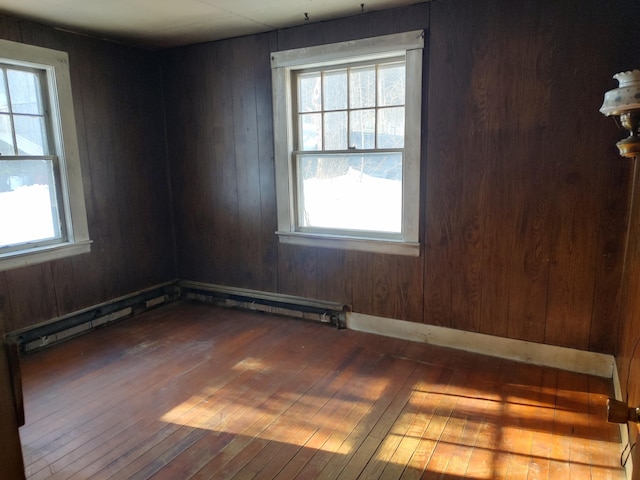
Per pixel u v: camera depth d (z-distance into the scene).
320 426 2.32
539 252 2.85
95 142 3.63
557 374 2.81
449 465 2.01
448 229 3.11
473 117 2.91
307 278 3.76
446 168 3.05
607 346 2.74
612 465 1.99
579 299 2.78
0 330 0.58
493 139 2.88
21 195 3.21
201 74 3.92
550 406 2.46
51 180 3.39
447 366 2.95
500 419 2.35
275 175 3.72
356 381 2.77
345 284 3.59
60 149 3.39
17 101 3.15
